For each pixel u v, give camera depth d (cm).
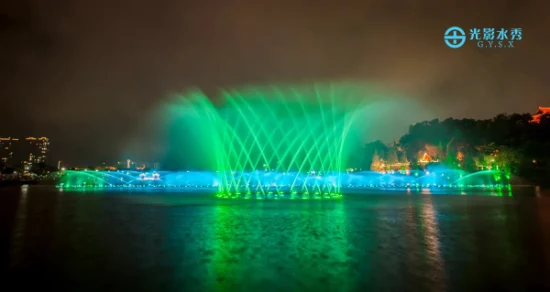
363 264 1027
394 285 847
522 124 8581
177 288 824
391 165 10825
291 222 1883
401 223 1853
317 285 846
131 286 839
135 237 1438
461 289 822
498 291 810
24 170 14575
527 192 4953
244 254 1148
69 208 2647
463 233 1550
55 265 1016
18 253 1159
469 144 8494
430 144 9481
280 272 948
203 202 3247
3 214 2250
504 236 1476
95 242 1338
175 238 1419
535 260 1076
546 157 7206
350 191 5438
